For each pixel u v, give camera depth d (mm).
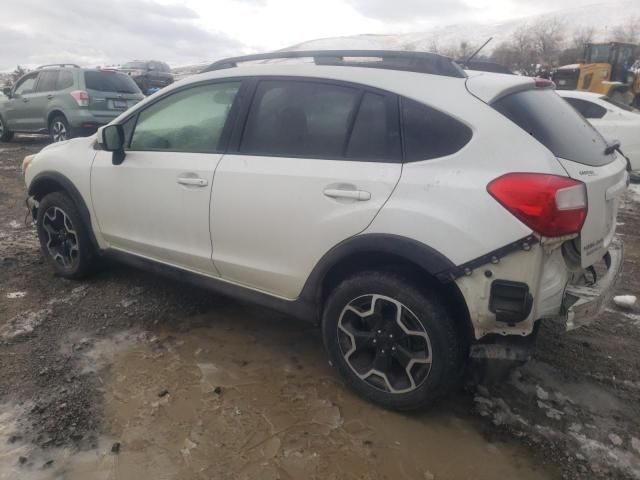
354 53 2953
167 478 2354
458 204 2439
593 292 2482
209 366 3213
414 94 2680
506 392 3061
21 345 3340
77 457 2445
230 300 4102
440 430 2727
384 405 2838
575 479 2449
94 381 3010
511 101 2604
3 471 2342
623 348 3580
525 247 2326
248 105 3182
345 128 2826
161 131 3582
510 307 2406
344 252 2715
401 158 2645
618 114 8875
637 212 7371
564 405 2961
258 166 3031
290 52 3146
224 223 3176
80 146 4102
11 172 8984
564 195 2314
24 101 11672
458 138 2537
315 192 2801
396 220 2557
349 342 2902
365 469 2453
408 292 2615
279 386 3043
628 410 2936
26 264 4688
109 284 4289
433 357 2619
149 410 2785
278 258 3016
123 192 3686
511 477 2447
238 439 2604
